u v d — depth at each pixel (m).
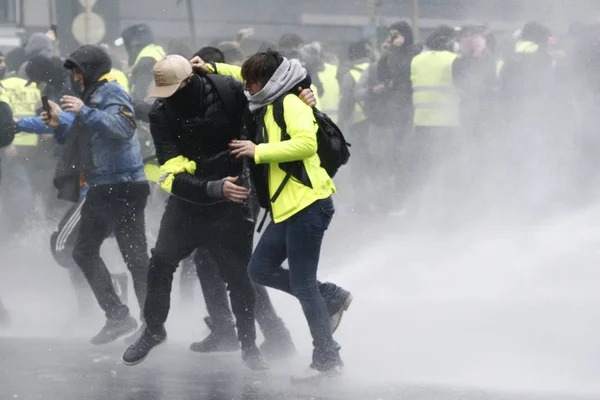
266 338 9.57
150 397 8.16
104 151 10.31
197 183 8.61
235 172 8.76
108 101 10.21
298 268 8.59
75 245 10.32
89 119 10.05
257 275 8.80
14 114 16.23
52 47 18.11
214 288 9.82
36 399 8.04
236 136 8.73
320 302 8.66
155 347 10.12
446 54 17.83
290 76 8.41
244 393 8.33
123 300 11.48
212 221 8.90
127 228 10.45
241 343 9.21
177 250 8.97
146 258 10.52
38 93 16.39
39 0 22.34
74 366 9.22
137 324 10.38
